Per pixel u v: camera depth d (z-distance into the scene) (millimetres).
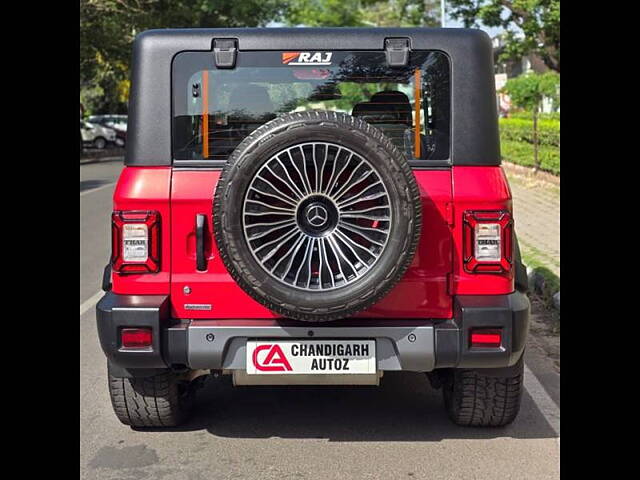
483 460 4648
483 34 4676
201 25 36500
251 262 4176
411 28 4676
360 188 4172
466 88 4609
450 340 4465
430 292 4531
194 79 4648
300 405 5629
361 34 4668
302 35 4664
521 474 4461
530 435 5035
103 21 31594
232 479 4418
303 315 4207
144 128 4574
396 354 4500
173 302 4543
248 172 4137
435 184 4535
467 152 4586
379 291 4180
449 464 4594
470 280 4535
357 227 4176
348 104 4805
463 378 4879
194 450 4824
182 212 4516
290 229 4188
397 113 4770
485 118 4605
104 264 11148
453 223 4527
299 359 4473
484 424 5070
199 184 4527
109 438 5016
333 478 4418
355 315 4473
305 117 4141
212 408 5570
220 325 4477
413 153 4641
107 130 45562
